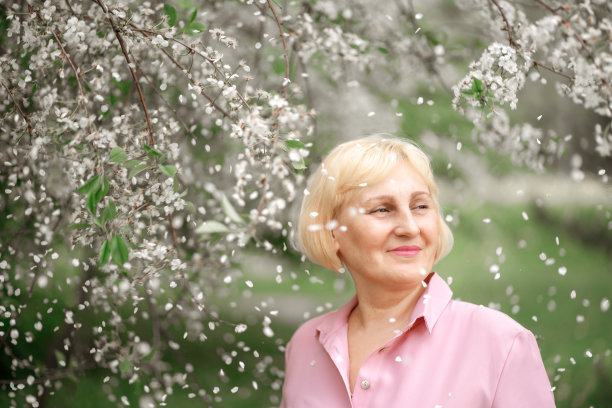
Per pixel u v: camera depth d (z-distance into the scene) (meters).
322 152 3.28
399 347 1.35
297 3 3.20
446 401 1.26
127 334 2.77
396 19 3.61
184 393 4.70
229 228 1.36
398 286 1.37
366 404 1.33
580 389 3.97
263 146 1.62
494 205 4.88
